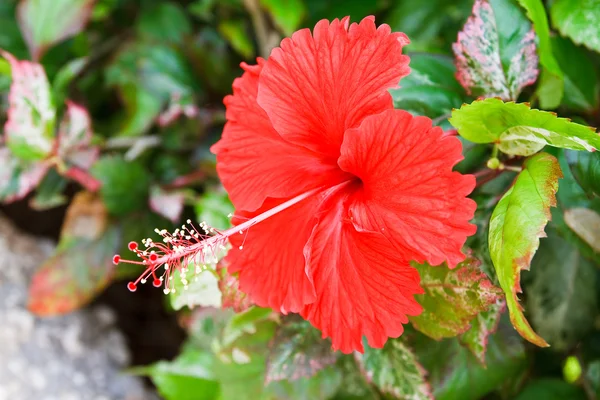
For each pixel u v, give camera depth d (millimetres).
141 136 525
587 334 405
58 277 489
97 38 588
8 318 510
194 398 457
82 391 505
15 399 486
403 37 301
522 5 327
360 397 409
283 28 491
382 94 303
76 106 463
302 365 366
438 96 354
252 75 335
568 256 397
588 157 333
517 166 333
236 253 331
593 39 356
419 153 290
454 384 369
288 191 329
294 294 318
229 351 399
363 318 309
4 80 521
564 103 376
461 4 491
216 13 568
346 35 308
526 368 402
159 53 533
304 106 320
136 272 501
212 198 465
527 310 399
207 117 514
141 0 591
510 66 339
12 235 573
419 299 330
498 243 302
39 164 463
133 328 584
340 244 314
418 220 293
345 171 325
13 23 544
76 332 528
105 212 495
